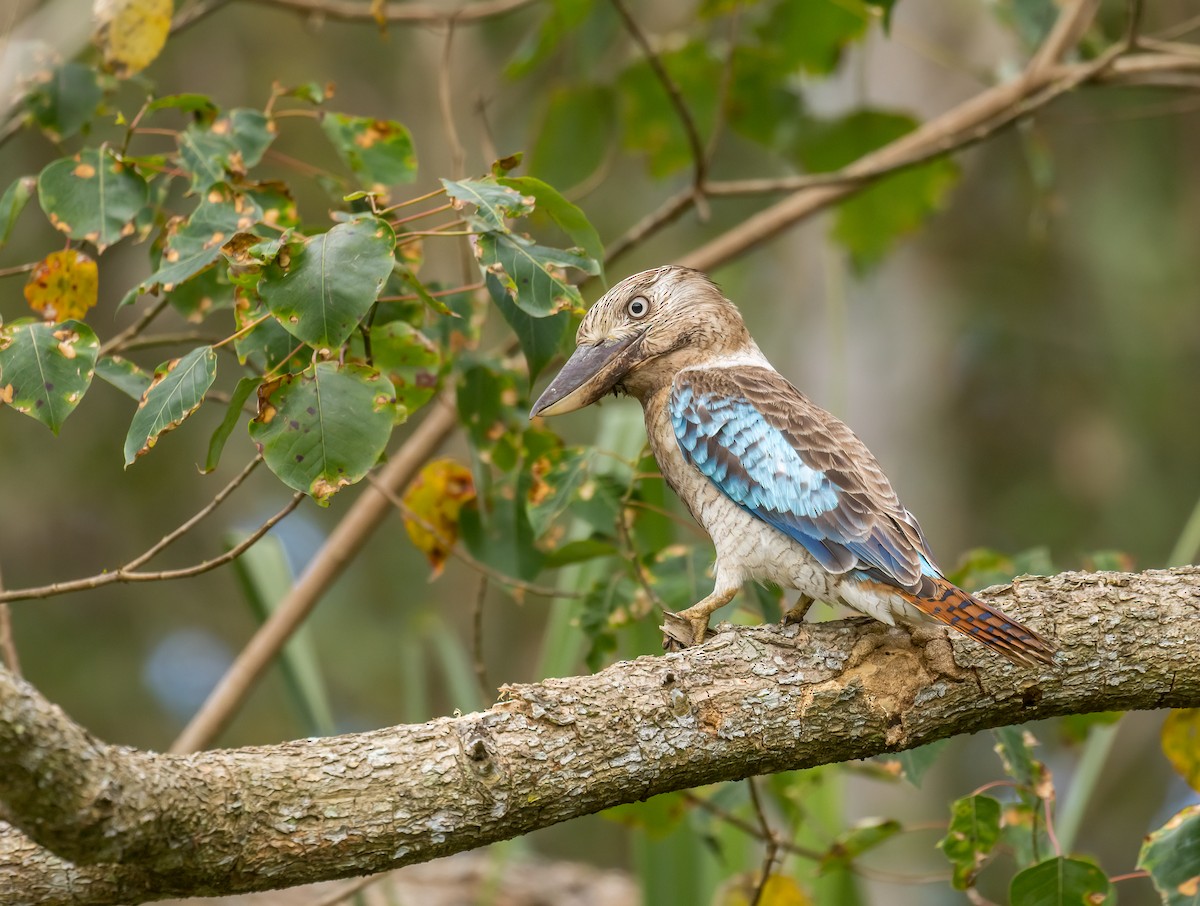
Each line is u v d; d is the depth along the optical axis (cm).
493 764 603
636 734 639
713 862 1018
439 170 1789
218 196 731
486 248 669
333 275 615
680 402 839
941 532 1909
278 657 1016
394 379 788
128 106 1593
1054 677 715
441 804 593
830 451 789
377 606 2016
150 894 574
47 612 1883
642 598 898
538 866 1354
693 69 1220
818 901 1005
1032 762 823
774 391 830
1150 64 1145
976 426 2139
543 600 2041
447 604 2036
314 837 577
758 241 1173
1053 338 2073
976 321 2020
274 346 698
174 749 987
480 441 880
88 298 750
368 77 1884
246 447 1931
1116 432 2044
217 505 677
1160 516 1984
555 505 866
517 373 902
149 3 827
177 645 1942
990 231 2069
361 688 1956
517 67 1172
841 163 1273
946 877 896
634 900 1306
